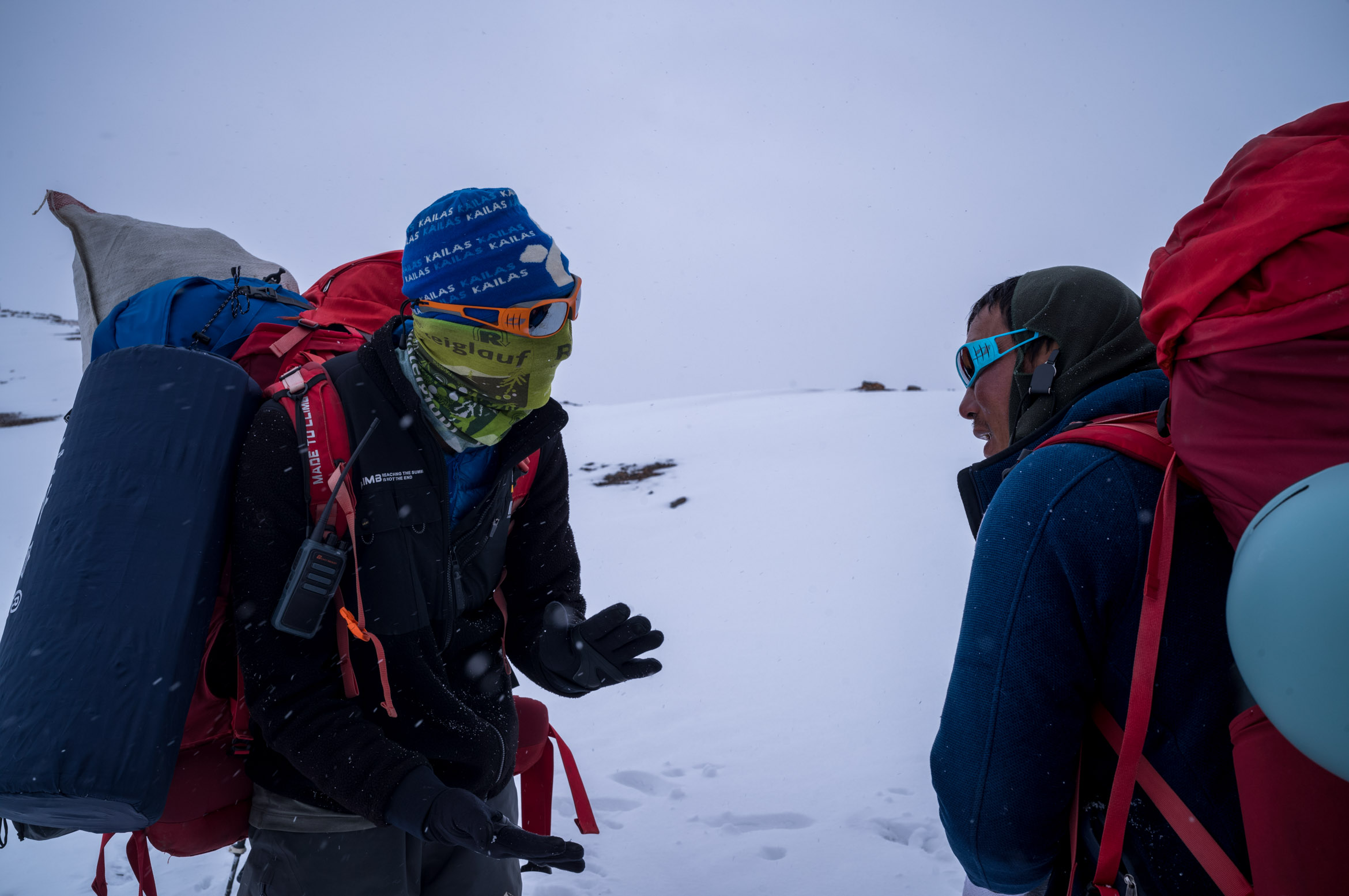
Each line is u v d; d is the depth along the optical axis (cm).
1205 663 119
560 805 453
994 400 169
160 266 215
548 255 169
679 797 464
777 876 348
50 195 230
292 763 155
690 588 1410
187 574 148
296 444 161
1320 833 95
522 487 197
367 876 170
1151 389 145
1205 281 110
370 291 213
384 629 165
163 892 366
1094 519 125
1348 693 83
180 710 145
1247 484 104
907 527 1734
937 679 735
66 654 138
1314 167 107
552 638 194
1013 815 133
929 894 326
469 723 176
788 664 831
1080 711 130
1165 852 120
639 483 2697
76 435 156
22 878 388
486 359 164
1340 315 99
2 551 1766
